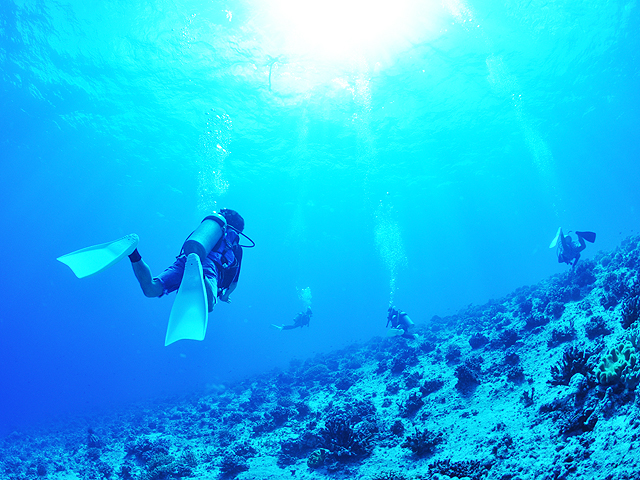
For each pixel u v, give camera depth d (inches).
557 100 1364.4
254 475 204.5
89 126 1206.3
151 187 1648.6
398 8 875.4
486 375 236.2
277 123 1155.3
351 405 267.3
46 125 1202.6
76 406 1116.5
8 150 1362.0
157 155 1360.7
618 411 130.9
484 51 1029.8
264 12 842.2
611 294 239.8
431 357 331.0
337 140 1280.8
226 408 401.4
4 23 815.1
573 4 948.6
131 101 1064.8
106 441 350.9
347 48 948.6
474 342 306.2
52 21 821.9
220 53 913.5
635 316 182.9
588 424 136.3
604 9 981.2
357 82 1043.3
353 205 1919.3
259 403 374.9
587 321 235.5
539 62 1119.0
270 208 1856.5
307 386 392.5
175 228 2176.4
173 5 810.2
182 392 746.2
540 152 1836.9
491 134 1470.2
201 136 1204.5
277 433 271.3
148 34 864.3
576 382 164.4
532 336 264.5
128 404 775.1
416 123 1247.5
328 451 205.8
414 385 279.0
